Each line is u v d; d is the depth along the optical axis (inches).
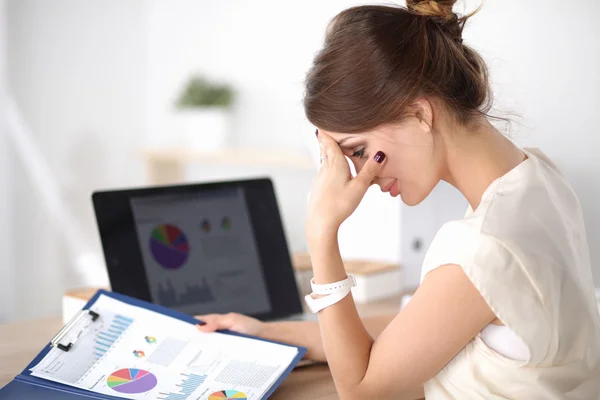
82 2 148.1
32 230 143.8
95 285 152.4
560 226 39.4
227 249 63.7
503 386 38.2
